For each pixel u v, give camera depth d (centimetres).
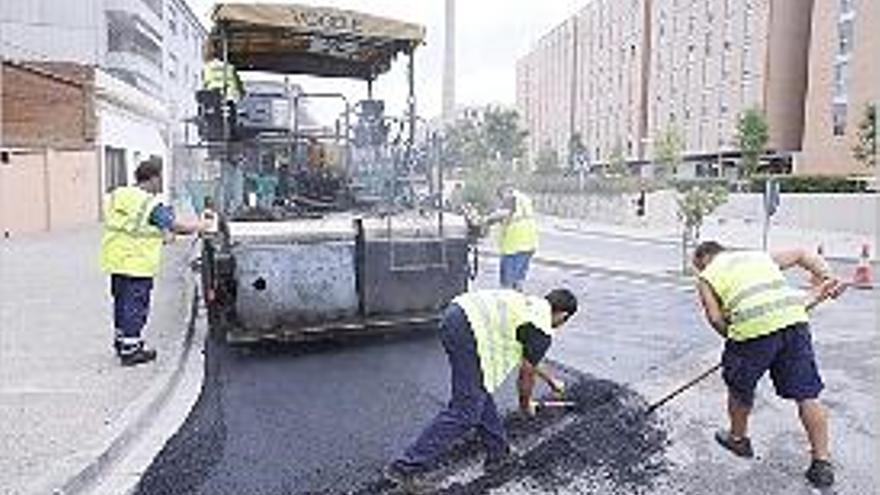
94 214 2570
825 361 773
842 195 3106
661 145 4359
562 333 901
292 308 757
